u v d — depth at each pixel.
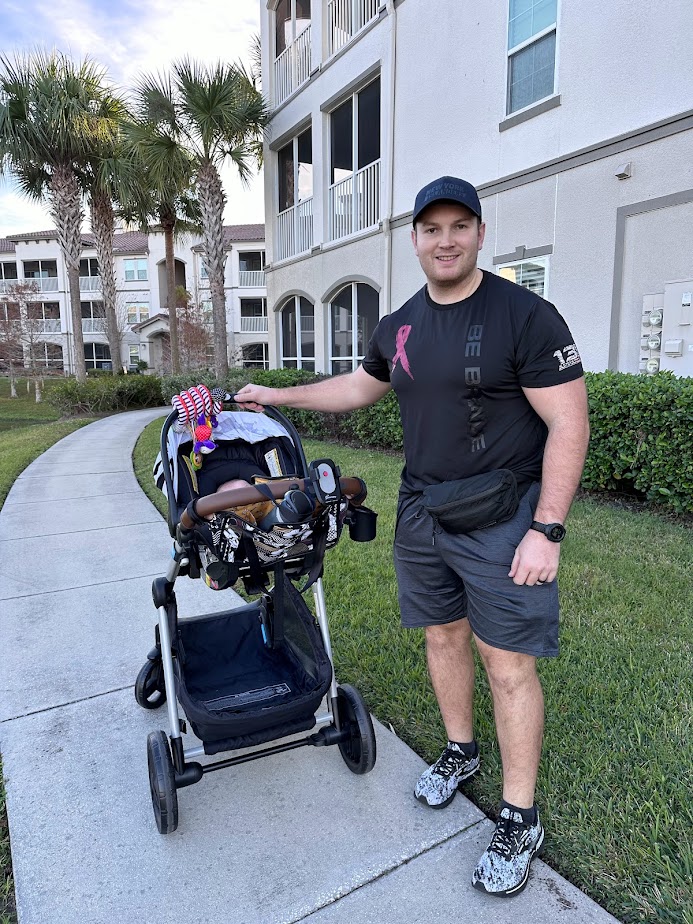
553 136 6.68
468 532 1.78
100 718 2.72
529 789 1.85
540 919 1.71
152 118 13.00
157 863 1.95
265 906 1.79
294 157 12.45
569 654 2.97
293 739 2.58
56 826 2.11
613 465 5.41
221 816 2.14
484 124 7.55
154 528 5.51
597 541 4.46
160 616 2.16
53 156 17.00
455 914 1.74
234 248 34.22
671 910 1.69
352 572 4.11
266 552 2.00
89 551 4.90
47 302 39.34
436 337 1.79
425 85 8.43
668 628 3.19
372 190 9.95
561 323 1.69
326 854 1.97
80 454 9.73
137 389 19.20
